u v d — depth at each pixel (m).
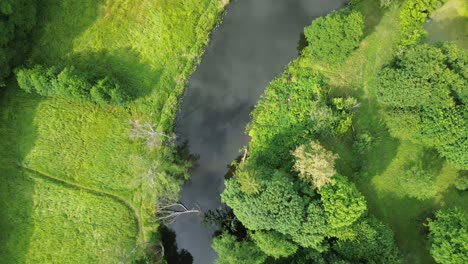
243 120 54.12
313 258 47.16
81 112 53.78
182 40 54.19
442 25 52.91
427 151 51.84
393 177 51.88
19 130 53.62
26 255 52.56
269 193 44.56
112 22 54.25
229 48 54.75
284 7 54.66
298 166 46.72
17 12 49.41
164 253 53.53
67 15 54.22
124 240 52.59
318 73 53.38
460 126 45.66
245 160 53.34
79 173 53.38
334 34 47.84
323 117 49.69
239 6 54.84
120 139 53.62
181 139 54.34
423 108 48.16
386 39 53.12
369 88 52.88
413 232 51.12
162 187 52.25
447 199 51.22
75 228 52.91
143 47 54.22
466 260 43.59
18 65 52.25
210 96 54.47
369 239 45.88
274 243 45.31
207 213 53.88
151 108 53.78
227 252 47.31
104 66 53.88
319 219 44.41
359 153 51.44
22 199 53.06
